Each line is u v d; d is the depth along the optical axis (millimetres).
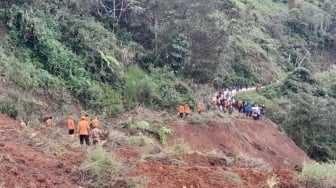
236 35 60594
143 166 9422
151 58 37719
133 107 30500
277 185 9305
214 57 40469
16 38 28672
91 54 31406
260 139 32562
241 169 10352
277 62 66188
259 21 72062
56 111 25172
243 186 8953
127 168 8906
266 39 67938
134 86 31906
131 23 39656
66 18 32938
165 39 38844
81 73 29641
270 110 42000
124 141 16219
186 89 35594
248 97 46750
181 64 39156
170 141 24859
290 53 71250
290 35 75375
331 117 38906
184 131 26828
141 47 38094
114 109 28594
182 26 39875
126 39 38000
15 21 29234
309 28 79000
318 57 76438
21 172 7785
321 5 88188
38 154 9586
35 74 26438
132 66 35312
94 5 37594
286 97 50750
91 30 33719
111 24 38219
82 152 11219
